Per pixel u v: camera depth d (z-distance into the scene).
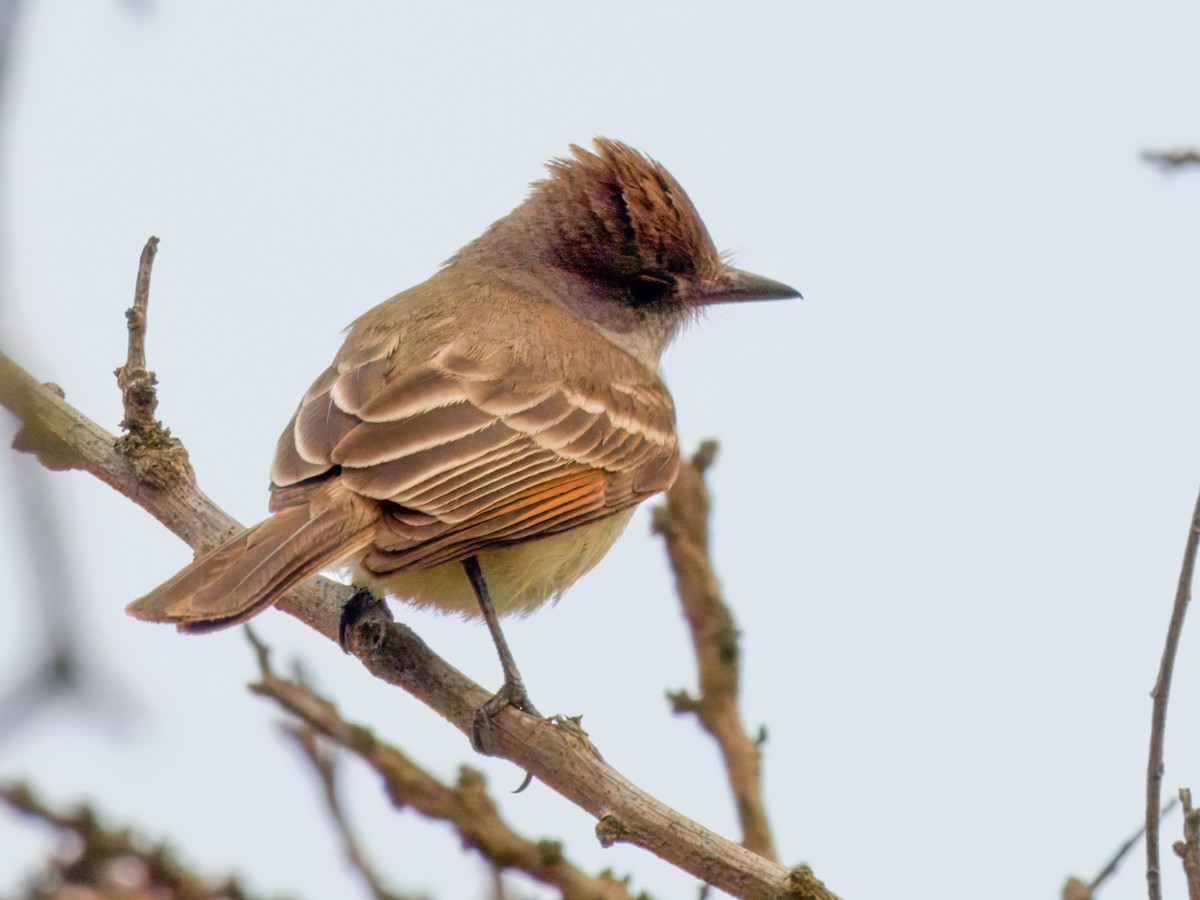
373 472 9.78
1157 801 7.79
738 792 10.66
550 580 10.98
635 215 12.55
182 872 7.68
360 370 10.73
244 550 9.05
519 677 9.61
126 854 7.61
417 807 8.30
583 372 11.45
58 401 10.28
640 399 11.77
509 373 11.01
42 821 7.55
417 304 11.88
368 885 8.11
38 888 7.50
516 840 8.33
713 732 10.87
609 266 12.59
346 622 10.02
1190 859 7.79
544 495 10.58
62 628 6.36
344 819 8.20
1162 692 7.84
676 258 12.74
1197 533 7.94
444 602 10.80
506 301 12.01
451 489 10.11
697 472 11.67
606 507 11.09
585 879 8.36
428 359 10.87
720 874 8.59
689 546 11.31
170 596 8.59
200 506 10.20
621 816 8.85
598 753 9.22
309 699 8.34
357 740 8.30
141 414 10.30
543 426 10.87
